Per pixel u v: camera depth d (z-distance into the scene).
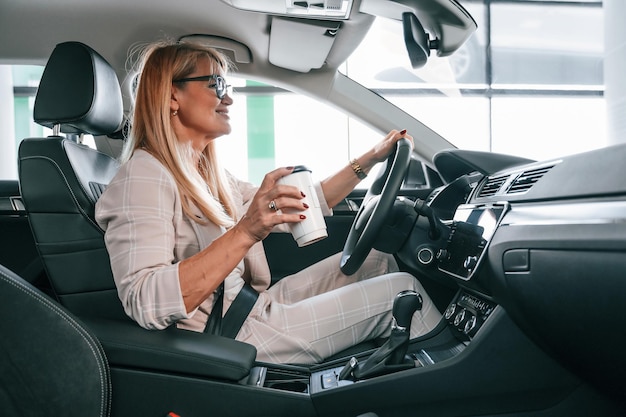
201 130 1.23
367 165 1.43
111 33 1.61
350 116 1.79
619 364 0.80
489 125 6.68
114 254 0.98
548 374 0.94
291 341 1.13
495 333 0.94
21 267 1.87
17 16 1.55
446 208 1.40
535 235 0.86
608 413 0.94
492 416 0.97
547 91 6.31
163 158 1.12
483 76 6.44
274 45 1.61
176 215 1.07
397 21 1.43
